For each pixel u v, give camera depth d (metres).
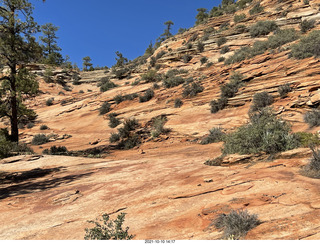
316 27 27.89
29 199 6.67
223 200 4.42
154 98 29.53
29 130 34.31
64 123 35.34
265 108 14.50
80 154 17.22
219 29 52.09
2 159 13.72
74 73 70.81
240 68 23.94
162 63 48.44
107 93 41.19
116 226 3.48
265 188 4.63
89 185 7.36
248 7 56.09
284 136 7.30
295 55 18.78
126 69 60.09
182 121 20.48
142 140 19.44
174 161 9.66
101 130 27.78
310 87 14.04
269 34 35.59
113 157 15.07
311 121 11.14
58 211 5.43
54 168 10.71
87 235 3.56
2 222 5.14
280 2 44.72
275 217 3.37
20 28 19.84
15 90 19.56
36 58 21.67
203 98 22.58
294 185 4.51
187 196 5.03
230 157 7.63
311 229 2.86
